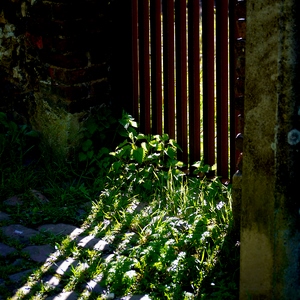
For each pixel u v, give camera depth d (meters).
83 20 5.30
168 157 5.41
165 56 5.24
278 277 3.40
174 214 4.72
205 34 4.97
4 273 4.03
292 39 3.15
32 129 5.73
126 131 5.52
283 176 3.28
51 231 4.59
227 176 5.12
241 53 4.04
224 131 5.05
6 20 5.64
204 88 5.07
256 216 3.41
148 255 4.06
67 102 5.37
